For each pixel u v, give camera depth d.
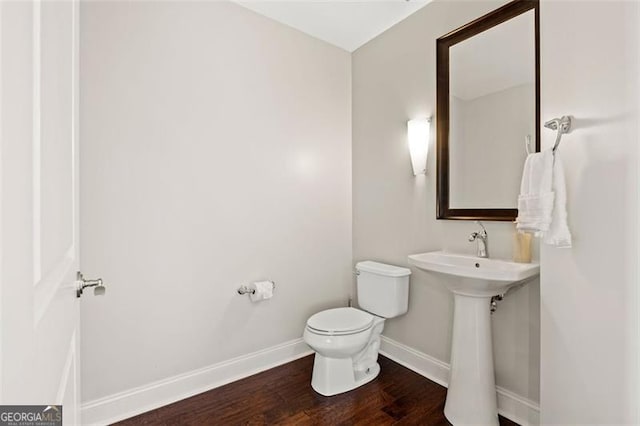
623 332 1.06
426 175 2.14
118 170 1.69
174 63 1.86
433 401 1.84
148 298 1.79
